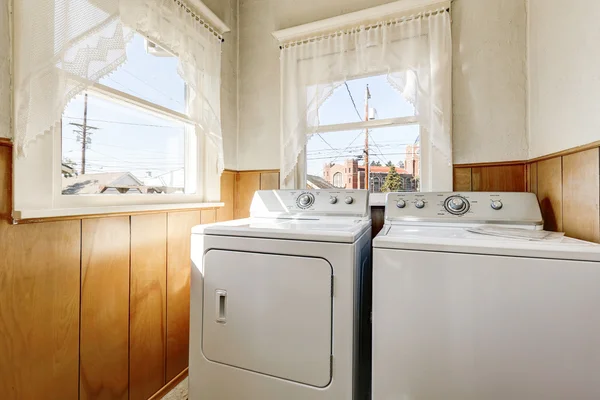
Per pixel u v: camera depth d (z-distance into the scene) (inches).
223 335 45.0
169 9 56.6
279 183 81.1
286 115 76.9
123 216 50.4
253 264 43.4
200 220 68.9
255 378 42.9
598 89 36.1
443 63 62.3
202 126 66.8
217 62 71.5
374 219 71.2
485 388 32.4
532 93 56.5
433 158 65.2
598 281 29.3
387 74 66.9
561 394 30.1
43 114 37.7
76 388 43.1
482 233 40.6
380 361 36.5
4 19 35.4
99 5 42.6
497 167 60.7
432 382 34.4
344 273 38.8
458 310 33.5
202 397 46.3
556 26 47.1
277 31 76.9
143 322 54.2
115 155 53.4
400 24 66.2
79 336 43.5
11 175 35.9
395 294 35.9
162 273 58.3
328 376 39.2
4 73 35.5
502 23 60.6
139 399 53.4
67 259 41.9
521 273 31.4
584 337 29.5
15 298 36.3
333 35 72.6
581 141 40.0
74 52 40.0
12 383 36.0
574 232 41.6
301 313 40.6
